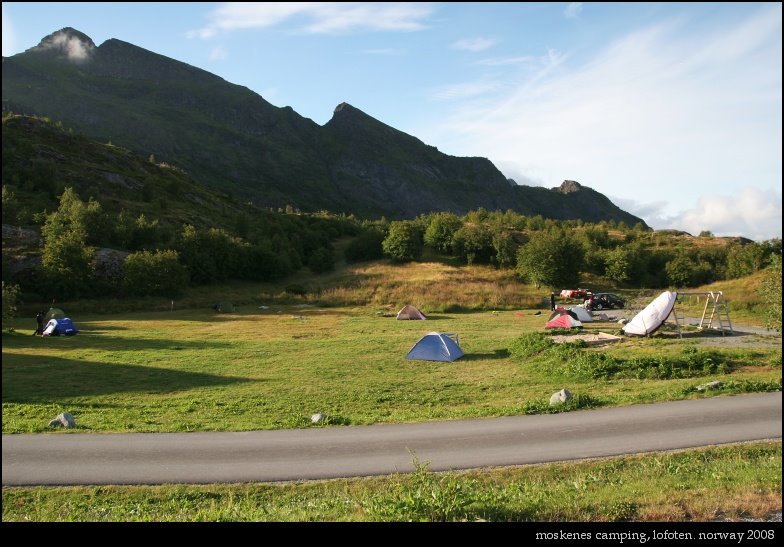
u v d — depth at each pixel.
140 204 110.75
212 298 65.38
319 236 103.19
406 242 84.38
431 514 7.38
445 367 24.39
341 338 35.94
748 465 9.82
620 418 13.41
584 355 21.34
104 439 13.01
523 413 14.53
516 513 7.48
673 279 77.75
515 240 91.19
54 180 104.25
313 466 10.88
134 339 36.66
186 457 11.55
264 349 31.02
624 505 7.68
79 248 62.44
